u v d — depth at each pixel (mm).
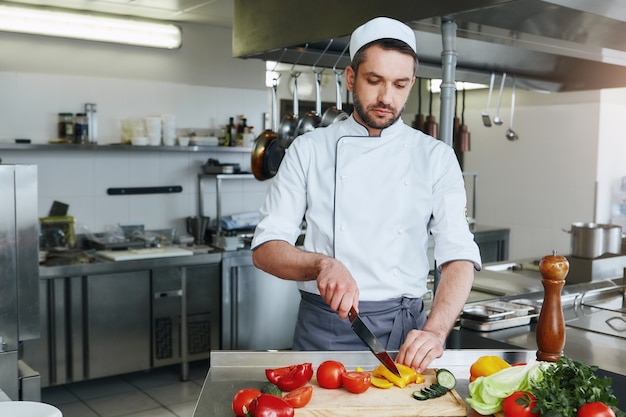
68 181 4602
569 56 3367
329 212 1864
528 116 5957
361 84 1729
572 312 2561
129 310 4199
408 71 1696
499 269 3818
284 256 1698
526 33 2500
